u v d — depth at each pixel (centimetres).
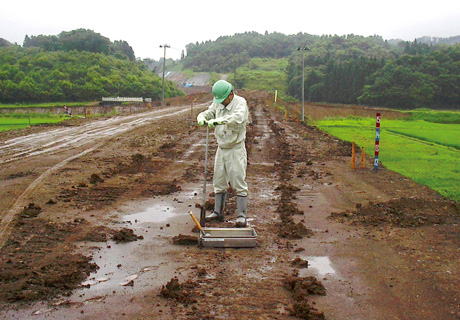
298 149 1792
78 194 971
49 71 8550
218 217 792
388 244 677
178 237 680
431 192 1035
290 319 450
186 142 1914
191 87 13600
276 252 646
